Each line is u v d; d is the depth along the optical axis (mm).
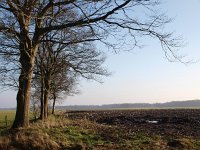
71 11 26391
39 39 24688
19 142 18656
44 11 22906
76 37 28578
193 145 20438
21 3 21344
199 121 44531
